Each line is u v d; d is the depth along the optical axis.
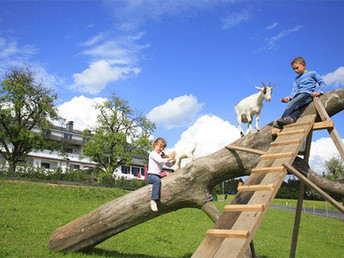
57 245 7.95
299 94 6.29
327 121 5.71
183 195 7.17
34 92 37.97
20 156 38.78
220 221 4.00
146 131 46.69
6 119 36.62
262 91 6.89
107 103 45.31
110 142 44.41
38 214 14.17
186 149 8.44
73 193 24.06
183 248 11.31
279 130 6.57
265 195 4.10
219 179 7.28
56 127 60.31
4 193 19.95
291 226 22.75
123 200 7.50
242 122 7.71
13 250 7.80
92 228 7.63
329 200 4.66
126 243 10.66
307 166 6.66
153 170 7.09
